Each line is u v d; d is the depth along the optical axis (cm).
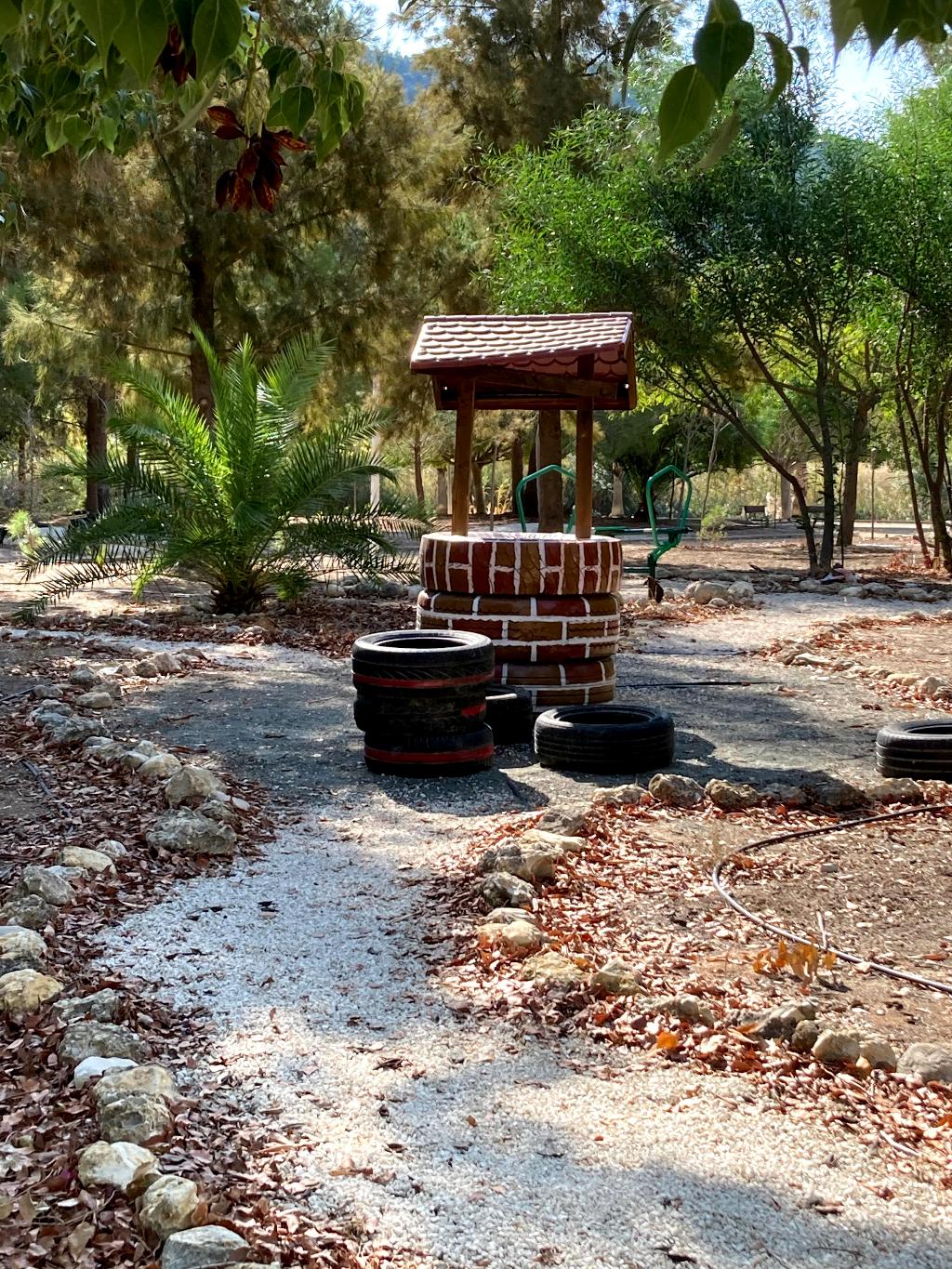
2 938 466
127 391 2317
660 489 5341
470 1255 291
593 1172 328
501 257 2494
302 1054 398
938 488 2439
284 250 2295
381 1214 307
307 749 857
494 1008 434
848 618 1681
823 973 472
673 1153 338
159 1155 327
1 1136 338
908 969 479
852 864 610
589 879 571
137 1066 366
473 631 923
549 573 917
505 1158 335
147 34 160
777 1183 324
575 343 941
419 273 2605
